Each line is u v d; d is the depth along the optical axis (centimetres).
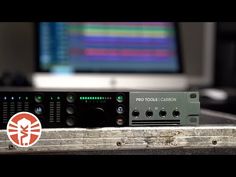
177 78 112
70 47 108
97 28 109
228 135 51
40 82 106
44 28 107
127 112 52
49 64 107
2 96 49
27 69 135
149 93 52
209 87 141
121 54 110
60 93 50
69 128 50
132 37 110
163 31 112
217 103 93
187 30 144
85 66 108
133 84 110
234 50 137
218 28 138
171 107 53
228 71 138
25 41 135
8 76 109
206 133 51
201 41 144
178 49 113
